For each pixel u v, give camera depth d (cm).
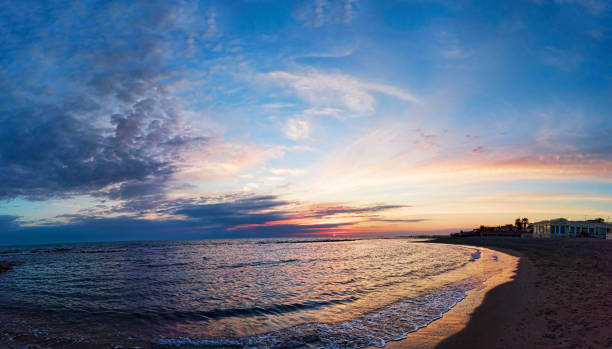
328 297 1591
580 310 964
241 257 4909
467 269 2644
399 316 1167
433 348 820
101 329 1120
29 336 1046
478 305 1250
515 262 2973
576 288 1315
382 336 948
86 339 1009
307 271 2823
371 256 4672
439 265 3127
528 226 10719
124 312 1367
